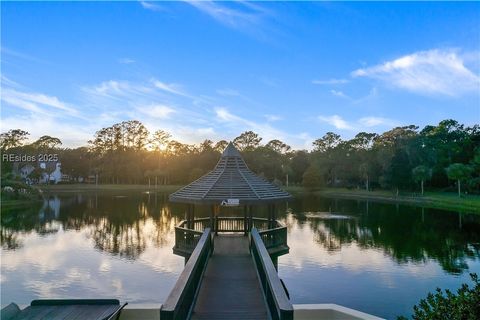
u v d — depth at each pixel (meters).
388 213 39.97
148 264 19.52
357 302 13.81
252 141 83.00
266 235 11.98
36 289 15.41
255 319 6.42
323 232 28.77
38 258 20.67
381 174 61.78
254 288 8.16
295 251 22.28
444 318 5.20
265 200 13.33
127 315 8.15
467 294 5.20
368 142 71.19
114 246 24.06
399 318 6.28
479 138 56.81
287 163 76.75
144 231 29.83
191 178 71.75
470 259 20.23
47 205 47.72
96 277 17.16
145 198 58.94
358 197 57.75
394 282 16.19
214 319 6.41
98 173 82.88
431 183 58.94
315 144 80.38
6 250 22.67
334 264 19.25
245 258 11.03
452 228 30.19
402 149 55.97
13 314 7.13
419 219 35.19
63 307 7.60
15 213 39.94
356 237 26.70
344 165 68.44
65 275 17.45
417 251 22.23
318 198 59.28
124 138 84.56
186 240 12.24
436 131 60.62
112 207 46.38
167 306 4.46
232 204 12.96
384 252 22.02
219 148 83.12
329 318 8.15
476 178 49.22
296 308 8.21
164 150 86.69
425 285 15.78
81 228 30.98
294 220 35.38
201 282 8.45
